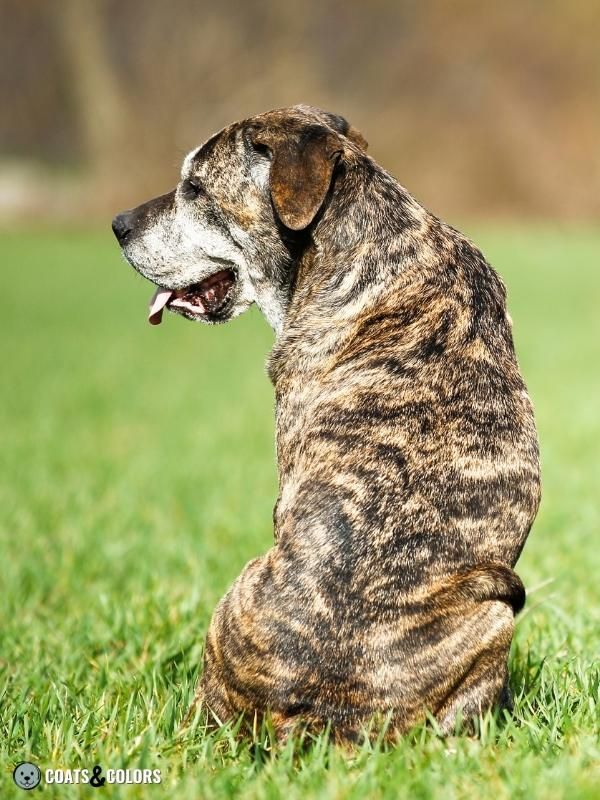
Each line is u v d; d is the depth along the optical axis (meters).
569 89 91.81
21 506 17.61
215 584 12.62
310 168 8.33
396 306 8.11
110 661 10.09
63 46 92.75
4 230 79.94
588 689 8.55
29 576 13.53
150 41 92.25
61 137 96.88
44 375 33.41
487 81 92.56
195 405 28.89
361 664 7.16
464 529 7.49
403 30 94.88
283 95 93.19
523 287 52.94
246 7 93.19
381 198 8.47
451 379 7.85
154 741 7.71
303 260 8.74
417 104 93.44
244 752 7.45
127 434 24.80
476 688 7.37
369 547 7.27
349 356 8.04
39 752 7.91
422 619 7.23
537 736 7.61
